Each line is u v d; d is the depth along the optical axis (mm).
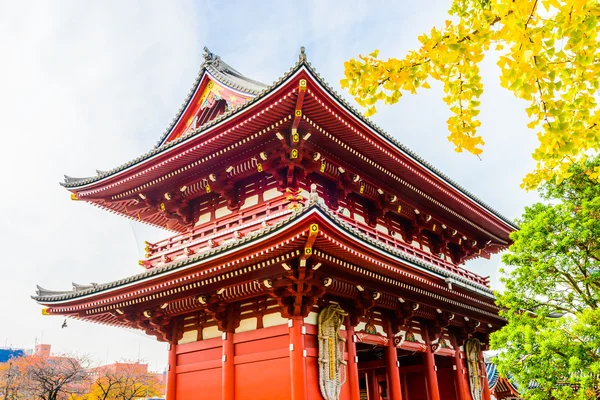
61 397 61469
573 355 15477
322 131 17688
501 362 17156
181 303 18250
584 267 18469
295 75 14961
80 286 20781
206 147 18812
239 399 16125
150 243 21984
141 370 69750
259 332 16406
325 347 15930
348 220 18875
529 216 21188
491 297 22922
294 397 14508
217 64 25234
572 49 4812
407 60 5977
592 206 18375
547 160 6449
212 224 20000
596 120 5676
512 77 4848
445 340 23984
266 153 18484
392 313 20172
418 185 22766
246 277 15789
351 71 6156
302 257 13906
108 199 23375
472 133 6023
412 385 24688
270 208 17859
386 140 18922
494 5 4777
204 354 18172
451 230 27422
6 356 95312
